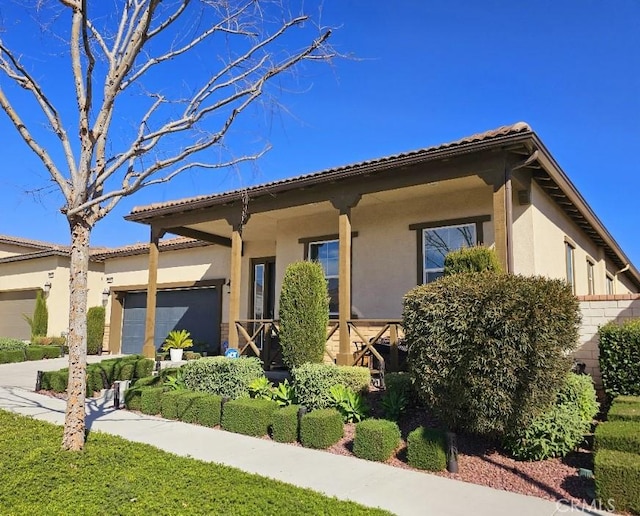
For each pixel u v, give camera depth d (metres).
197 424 7.19
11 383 10.93
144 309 17.92
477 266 7.18
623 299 7.08
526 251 8.37
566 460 4.99
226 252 15.55
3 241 22.92
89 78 5.29
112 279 18.83
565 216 10.93
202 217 11.40
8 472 4.47
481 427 4.91
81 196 5.23
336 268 11.34
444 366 5.00
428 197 10.09
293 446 5.93
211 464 4.96
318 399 6.77
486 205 9.36
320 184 9.27
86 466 4.70
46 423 6.73
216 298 15.71
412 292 5.44
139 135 5.83
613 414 4.86
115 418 7.58
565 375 4.89
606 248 14.70
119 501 3.80
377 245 10.68
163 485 4.21
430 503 4.03
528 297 4.72
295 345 8.17
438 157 7.74
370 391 7.59
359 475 4.79
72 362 5.32
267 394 7.57
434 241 9.95
